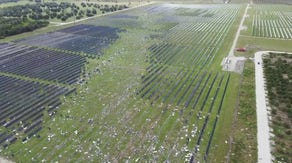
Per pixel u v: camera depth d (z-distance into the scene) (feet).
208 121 132.26
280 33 283.18
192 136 121.39
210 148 114.11
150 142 118.11
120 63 206.08
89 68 197.67
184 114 138.51
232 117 135.03
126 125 129.90
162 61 209.26
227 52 226.17
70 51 234.17
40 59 215.72
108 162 107.24
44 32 291.38
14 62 209.15
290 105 142.92
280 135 120.37
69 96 158.20
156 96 156.46
